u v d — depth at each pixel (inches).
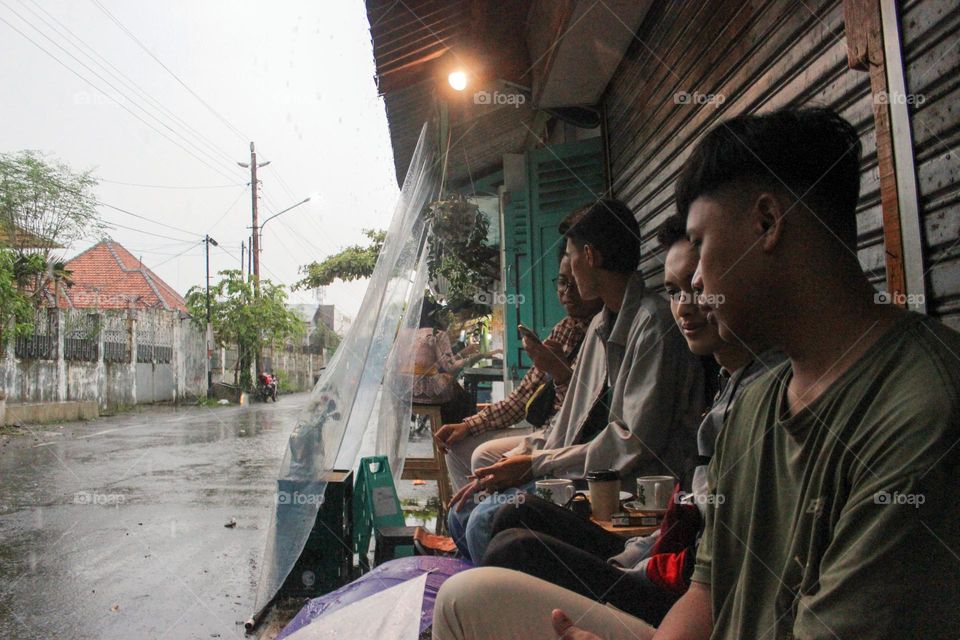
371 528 140.5
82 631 118.4
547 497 84.3
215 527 195.3
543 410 120.0
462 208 240.8
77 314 706.8
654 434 85.0
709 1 121.7
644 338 87.4
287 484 122.3
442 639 51.5
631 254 94.9
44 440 439.5
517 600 50.3
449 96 196.1
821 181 32.4
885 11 68.0
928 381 27.6
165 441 427.2
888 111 68.3
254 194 1023.6
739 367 64.7
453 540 107.0
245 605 129.7
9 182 701.3
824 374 32.2
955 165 60.4
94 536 186.9
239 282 966.4
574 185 207.9
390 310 149.4
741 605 35.6
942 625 25.3
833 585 27.4
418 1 149.6
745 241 33.2
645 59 157.4
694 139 131.3
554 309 212.1
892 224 68.2
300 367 1517.0
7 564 161.3
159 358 853.8
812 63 88.7
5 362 597.9
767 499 35.4
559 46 165.6
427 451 299.4
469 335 270.7
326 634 70.1
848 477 29.7
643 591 60.2
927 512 25.8
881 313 31.7
